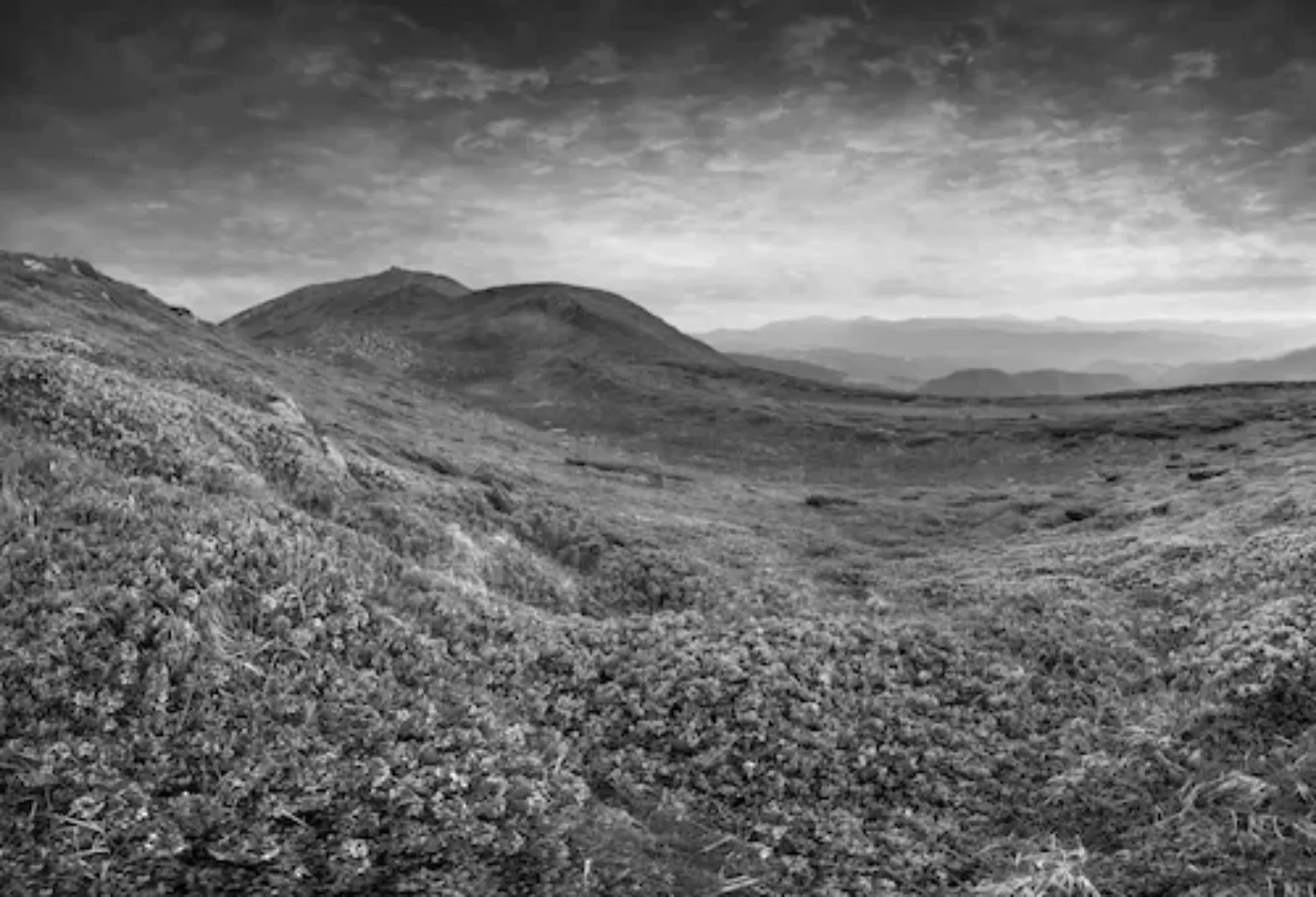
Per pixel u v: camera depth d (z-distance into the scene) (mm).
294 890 7207
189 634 9352
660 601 24391
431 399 108688
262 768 8281
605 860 8656
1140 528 37812
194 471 15719
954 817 10773
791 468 108250
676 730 11750
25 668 8328
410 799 8516
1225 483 49469
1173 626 17781
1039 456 97375
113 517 11164
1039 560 31688
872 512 60531
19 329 42688
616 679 12883
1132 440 95250
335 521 17828
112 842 7203
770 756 11430
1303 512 27109
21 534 10180
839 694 13086
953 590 25266
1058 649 16656
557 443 98312
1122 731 12578
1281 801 9648
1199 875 8719
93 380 18203
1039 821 10656
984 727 12945
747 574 29000
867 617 18719
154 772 7945
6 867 6723
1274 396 122938
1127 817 10336
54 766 7594
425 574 14492
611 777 10586
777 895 8688
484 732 10312
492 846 8352
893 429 119938
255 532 12203
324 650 10523
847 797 10953
